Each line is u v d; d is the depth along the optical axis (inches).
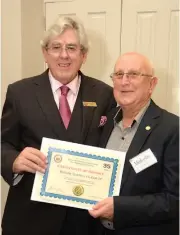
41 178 57.3
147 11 88.8
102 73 95.2
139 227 56.4
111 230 59.8
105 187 56.3
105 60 94.3
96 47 94.8
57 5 97.3
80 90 65.7
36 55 98.6
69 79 63.9
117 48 92.7
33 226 61.7
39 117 61.1
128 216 52.9
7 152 61.6
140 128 56.3
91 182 56.7
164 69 88.7
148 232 56.2
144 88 56.1
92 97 65.4
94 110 64.0
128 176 55.2
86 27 95.0
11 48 92.2
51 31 61.7
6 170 59.8
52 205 61.1
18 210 62.8
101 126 63.4
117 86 56.5
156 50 88.9
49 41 62.2
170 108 89.4
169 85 88.8
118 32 92.0
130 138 57.7
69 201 56.7
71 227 62.6
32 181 61.9
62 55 61.4
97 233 62.8
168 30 87.2
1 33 89.2
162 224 56.3
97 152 57.2
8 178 60.1
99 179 56.6
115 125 61.1
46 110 61.5
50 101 62.4
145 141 55.2
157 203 53.2
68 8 96.3
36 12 97.0
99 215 53.1
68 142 58.1
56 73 63.1
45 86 64.0
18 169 58.1
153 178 54.6
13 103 62.8
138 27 90.0
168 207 53.2
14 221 63.0
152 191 55.4
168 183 53.9
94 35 94.5
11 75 92.2
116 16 91.7
